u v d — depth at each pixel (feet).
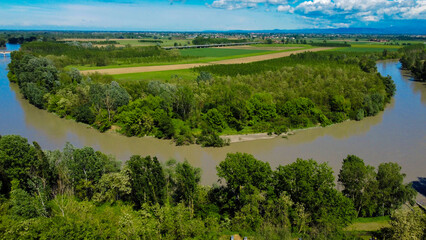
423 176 215.10
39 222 128.57
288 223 146.61
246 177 154.51
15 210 140.67
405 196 160.45
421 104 400.88
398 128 312.29
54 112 365.20
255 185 159.74
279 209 148.97
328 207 147.43
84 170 172.24
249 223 149.07
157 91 374.02
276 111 329.52
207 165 236.63
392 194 164.55
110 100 324.39
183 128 291.38
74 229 123.85
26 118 347.56
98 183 174.60
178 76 502.79
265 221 149.89
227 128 306.96
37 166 170.50
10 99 420.36
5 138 167.12
